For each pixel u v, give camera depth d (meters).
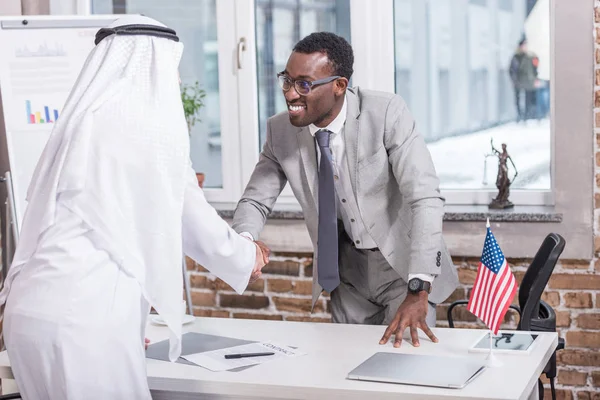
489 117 3.82
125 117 2.09
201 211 2.19
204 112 4.14
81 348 1.99
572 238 3.58
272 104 4.07
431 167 2.69
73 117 2.11
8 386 2.64
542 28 3.71
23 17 3.55
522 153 3.79
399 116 2.73
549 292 3.67
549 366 2.73
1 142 3.94
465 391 1.99
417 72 3.88
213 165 4.16
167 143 2.11
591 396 3.66
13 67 3.53
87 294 2.01
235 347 2.43
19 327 2.03
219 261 2.26
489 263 2.25
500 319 2.20
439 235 2.56
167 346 2.47
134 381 2.05
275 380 2.12
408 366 2.16
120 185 2.07
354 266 2.92
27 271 2.07
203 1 4.09
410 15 3.86
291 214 3.84
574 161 3.57
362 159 2.73
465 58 3.82
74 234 2.05
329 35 2.63
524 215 3.58
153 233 2.08
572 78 3.55
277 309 3.98
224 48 4.05
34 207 2.14
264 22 4.04
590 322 3.64
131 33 2.18
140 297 2.09
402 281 2.86
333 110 2.68
